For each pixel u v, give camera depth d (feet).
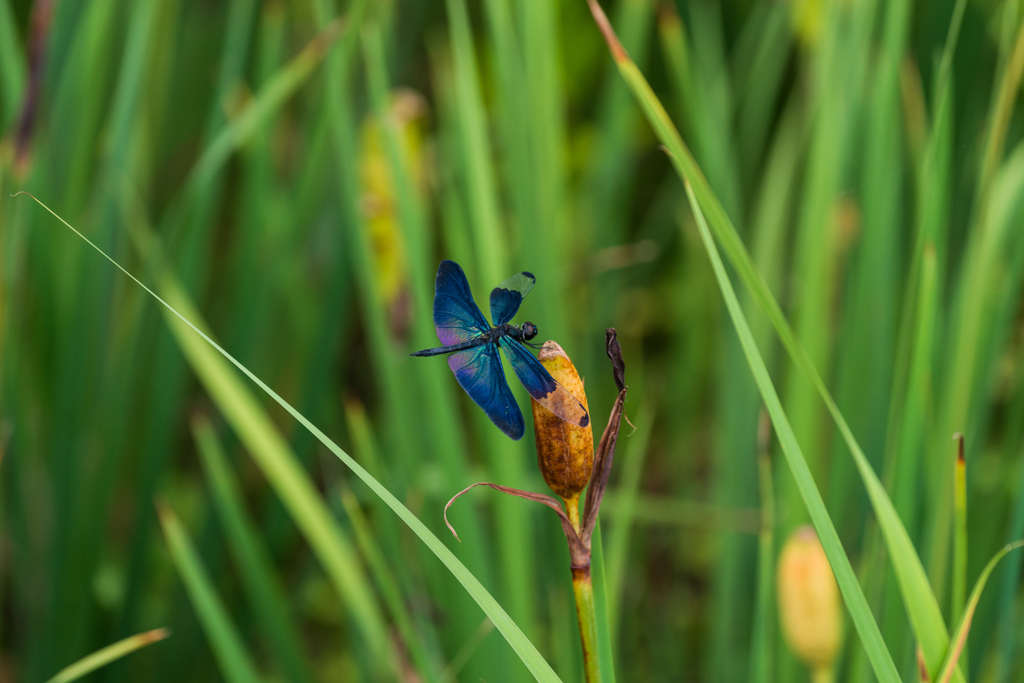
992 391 4.59
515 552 4.39
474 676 4.40
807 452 4.58
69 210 4.99
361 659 4.69
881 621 4.29
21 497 4.77
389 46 5.26
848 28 4.65
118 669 4.83
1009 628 4.25
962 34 4.73
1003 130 4.31
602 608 3.94
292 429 5.20
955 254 4.68
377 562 4.37
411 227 4.50
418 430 4.62
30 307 4.77
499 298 4.05
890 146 4.56
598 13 4.07
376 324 4.58
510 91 4.55
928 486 4.33
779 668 4.43
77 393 4.76
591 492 3.88
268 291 5.38
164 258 4.91
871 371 4.58
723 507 4.89
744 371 4.94
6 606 5.33
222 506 4.56
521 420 3.98
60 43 4.85
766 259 5.20
